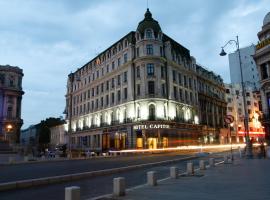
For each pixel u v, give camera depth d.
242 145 72.19
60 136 88.75
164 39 55.84
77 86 74.44
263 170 14.64
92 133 61.59
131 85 50.59
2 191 10.27
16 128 69.50
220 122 74.94
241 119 84.19
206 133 63.66
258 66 32.62
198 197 7.98
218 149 59.88
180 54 59.09
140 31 52.00
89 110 65.31
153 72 49.47
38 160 27.36
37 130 112.50
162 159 27.23
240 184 10.30
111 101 56.66
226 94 84.69
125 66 52.84
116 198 8.16
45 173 15.74
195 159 28.20
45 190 10.49
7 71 70.62
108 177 14.40
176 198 7.90
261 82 31.73
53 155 42.16
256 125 86.25
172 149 48.31
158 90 48.88
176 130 51.00
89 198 8.90
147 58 49.19
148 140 46.44
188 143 54.19
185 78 59.84
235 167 16.95
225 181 11.16
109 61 59.50
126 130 49.62
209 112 69.00
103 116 58.75
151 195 8.47
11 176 14.44
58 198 8.95
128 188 10.53
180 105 54.88
